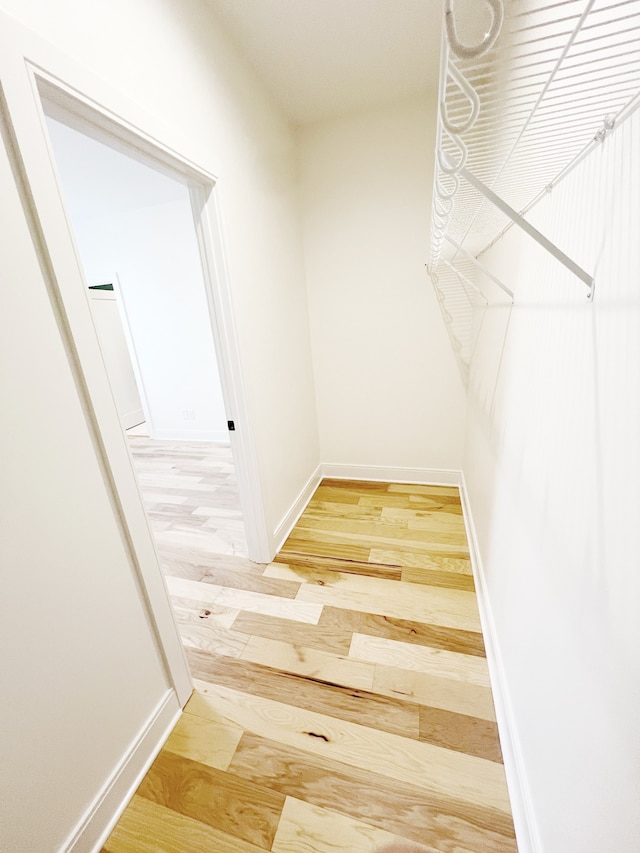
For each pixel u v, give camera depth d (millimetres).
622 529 537
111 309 4590
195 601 1703
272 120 1852
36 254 747
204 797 993
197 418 4164
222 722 1181
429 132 1962
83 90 815
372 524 2219
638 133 505
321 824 923
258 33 1445
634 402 513
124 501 974
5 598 710
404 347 2398
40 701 777
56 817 813
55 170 763
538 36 453
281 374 2031
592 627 621
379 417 2619
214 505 2721
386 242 2205
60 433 810
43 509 776
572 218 745
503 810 932
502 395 1348
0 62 654
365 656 1372
